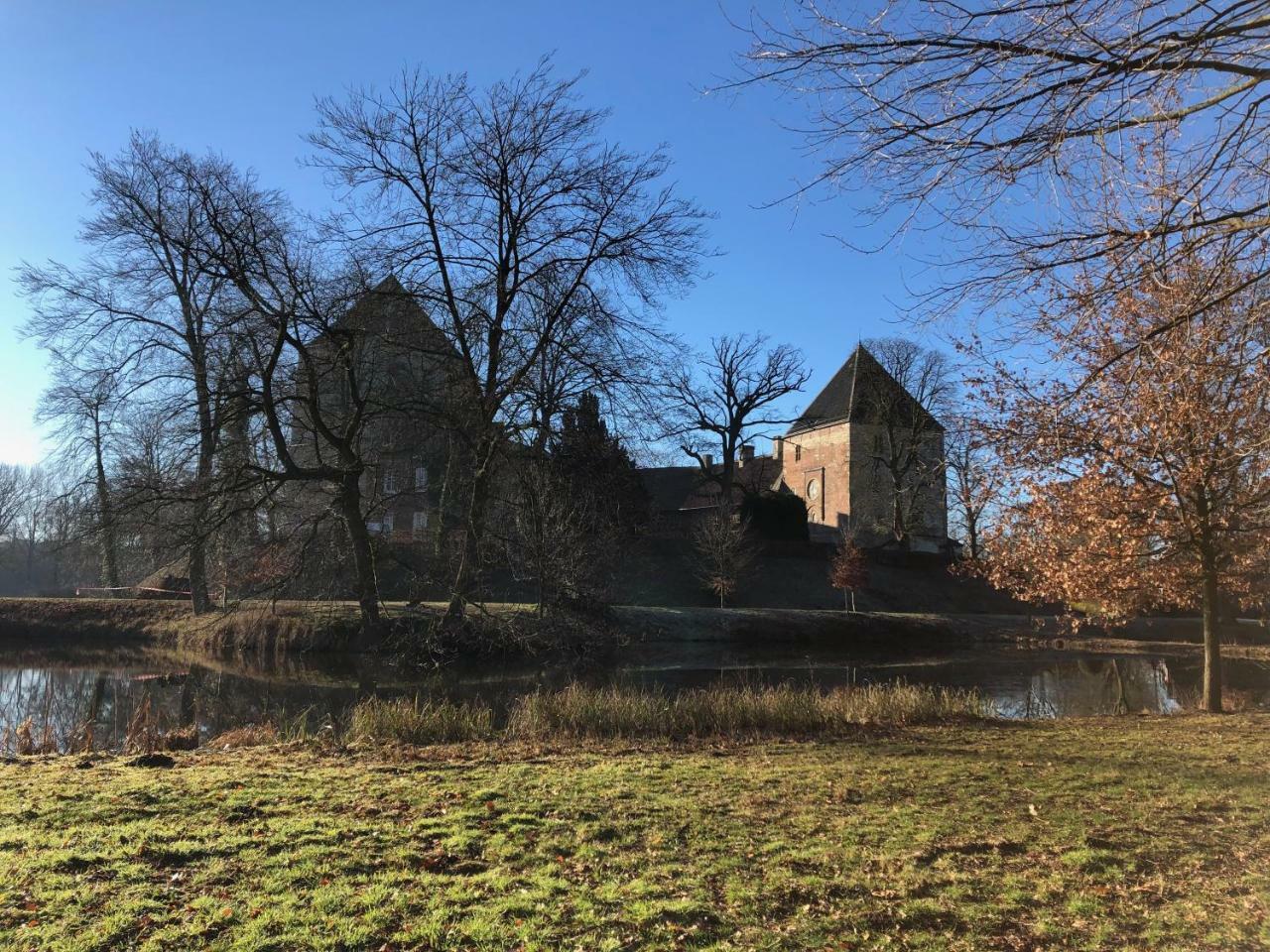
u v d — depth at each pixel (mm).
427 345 24828
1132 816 6938
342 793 7410
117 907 4621
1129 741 10969
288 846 5793
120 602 32250
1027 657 30672
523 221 23203
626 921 4633
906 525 50625
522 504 24219
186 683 21312
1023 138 4438
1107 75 4133
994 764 9320
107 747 12586
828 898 5066
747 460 70938
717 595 41094
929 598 45500
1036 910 4910
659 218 22797
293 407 25859
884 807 7230
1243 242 4730
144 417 25922
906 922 4738
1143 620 39000
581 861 5672
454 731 11906
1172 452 11641
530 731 12344
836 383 63875
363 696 19281
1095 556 13672
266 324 22906
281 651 26188
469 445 23516
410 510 34281
